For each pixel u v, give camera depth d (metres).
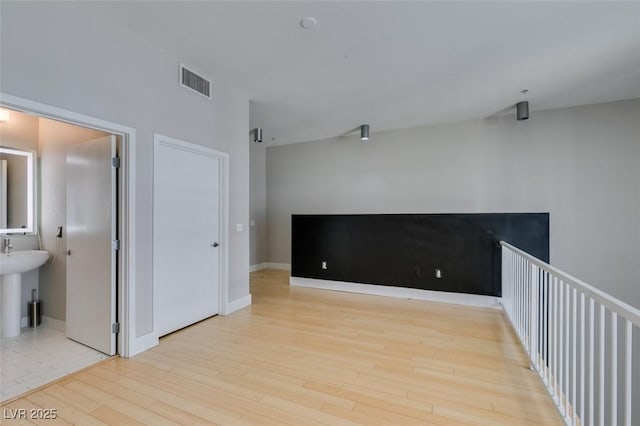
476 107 4.27
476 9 2.24
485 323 3.47
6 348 2.74
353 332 3.18
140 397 2.04
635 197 3.95
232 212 3.78
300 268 5.27
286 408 1.93
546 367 2.28
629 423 1.17
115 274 2.62
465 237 4.27
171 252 3.07
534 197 4.45
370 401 2.00
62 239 3.13
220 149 3.53
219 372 2.36
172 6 2.21
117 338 2.63
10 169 3.16
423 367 2.45
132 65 2.57
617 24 2.40
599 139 4.11
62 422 1.80
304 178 6.30
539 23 2.40
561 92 3.75
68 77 2.14
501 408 1.94
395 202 5.41
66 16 2.13
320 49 2.78
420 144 5.21
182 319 3.21
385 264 4.70
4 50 1.84
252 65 3.09
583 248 4.16
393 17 2.33
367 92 3.76
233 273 3.82
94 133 2.83
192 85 3.14
